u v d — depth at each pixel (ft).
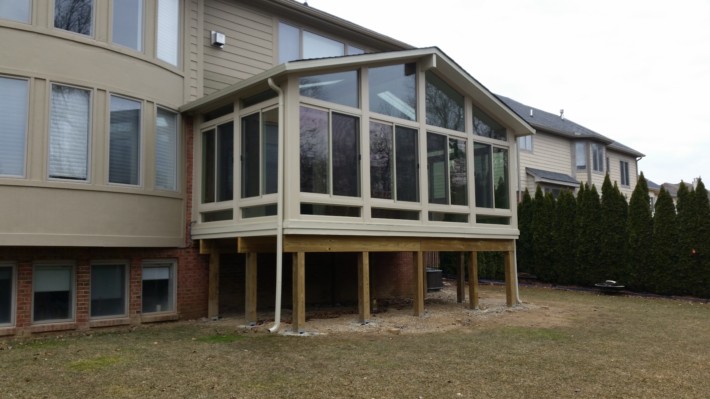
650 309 37.55
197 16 33.37
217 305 32.17
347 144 29.40
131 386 16.83
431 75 35.04
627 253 49.73
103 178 27.22
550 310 36.55
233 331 27.27
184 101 32.17
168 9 31.60
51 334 26.18
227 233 29.68
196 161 32.45
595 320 31.99
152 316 29.96
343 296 41.32
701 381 18.15
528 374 18.88
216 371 18.79
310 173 27.40
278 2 36.96
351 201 28.96
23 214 24.63
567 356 21.84
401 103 32.71
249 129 29.27
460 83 36.04
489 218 38.14
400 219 31.73
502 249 38.86
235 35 35.76
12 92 24.85
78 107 26.68
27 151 24.90
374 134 30.78
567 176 84.58
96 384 17.02
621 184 99.50
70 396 15.75
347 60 29.04
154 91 29.96
